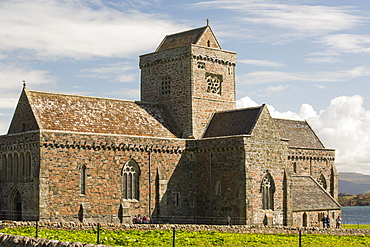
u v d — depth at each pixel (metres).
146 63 95.38
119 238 56.44
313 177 101.38
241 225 75.44
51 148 72.00
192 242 57.50
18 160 74.75
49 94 79.38
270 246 58.25
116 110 84.56
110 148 77.12
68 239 53.28
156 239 57.97
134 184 79.75
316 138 106.31
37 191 70.81
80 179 74.25
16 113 77.81
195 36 92.62
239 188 79.25
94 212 75.06
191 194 84.88
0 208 77.25
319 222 90.31
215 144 82.62
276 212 82.44
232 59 95.12
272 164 82.69
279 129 101.06
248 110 85.62
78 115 79.12
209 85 91.88
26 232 56.31
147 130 84.62
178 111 90.19
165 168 82.62
